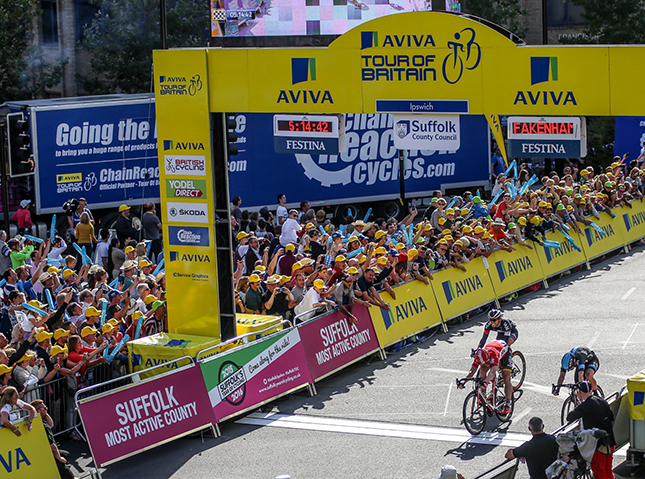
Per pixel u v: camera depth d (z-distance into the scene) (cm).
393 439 995
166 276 1168
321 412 1103
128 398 946
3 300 1285
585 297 1680
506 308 1627
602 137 3188
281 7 2033
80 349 1008
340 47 1093
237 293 1262
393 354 1359
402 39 1086
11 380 916
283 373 1139
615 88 1059
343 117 1124
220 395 1048
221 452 981
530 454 788
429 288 1462
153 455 983
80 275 1361
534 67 1071
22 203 1988
